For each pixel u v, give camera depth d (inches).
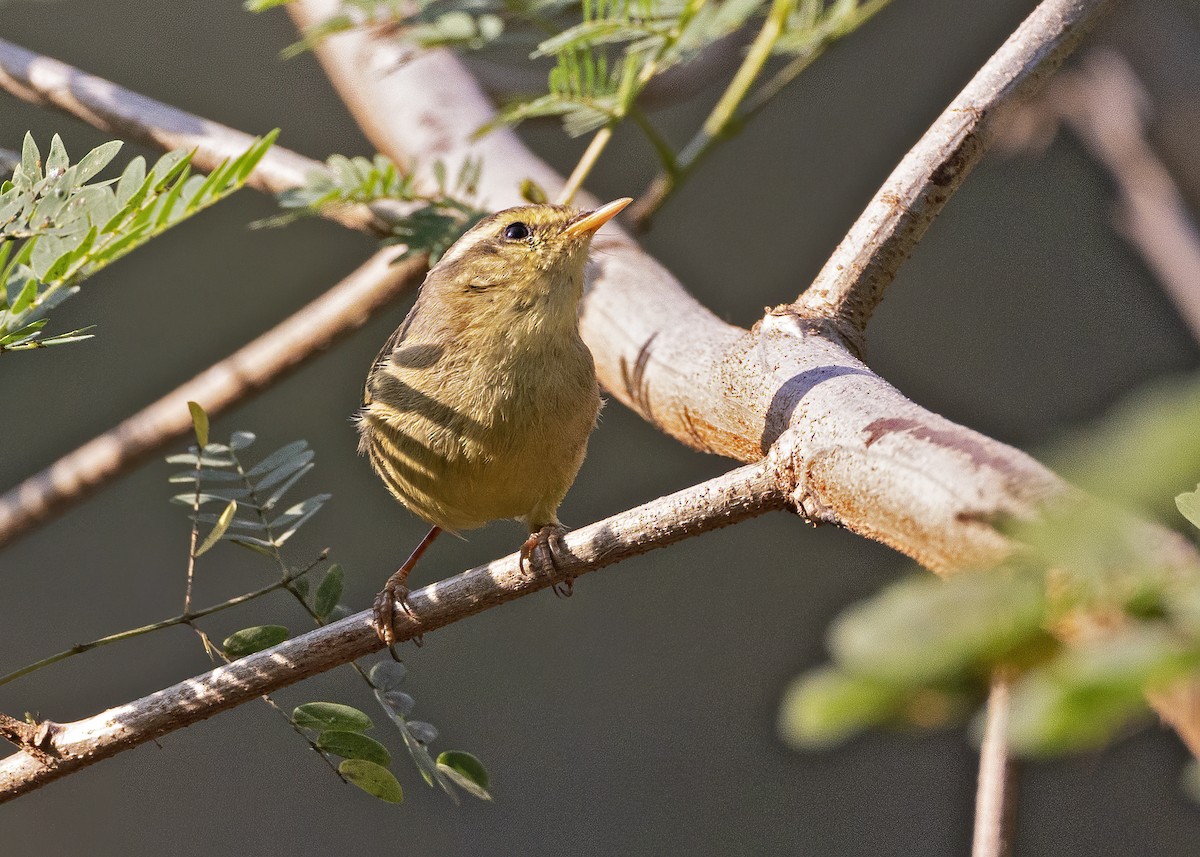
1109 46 403.9
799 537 564.1
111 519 546.0
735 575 566.6
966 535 152.6
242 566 540.4
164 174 192.2
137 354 555.8
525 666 558.3
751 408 235.1
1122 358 561.3
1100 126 405.1
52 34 567.8
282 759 540.7
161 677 533.0
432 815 533.3
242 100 577.6
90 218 191.9
